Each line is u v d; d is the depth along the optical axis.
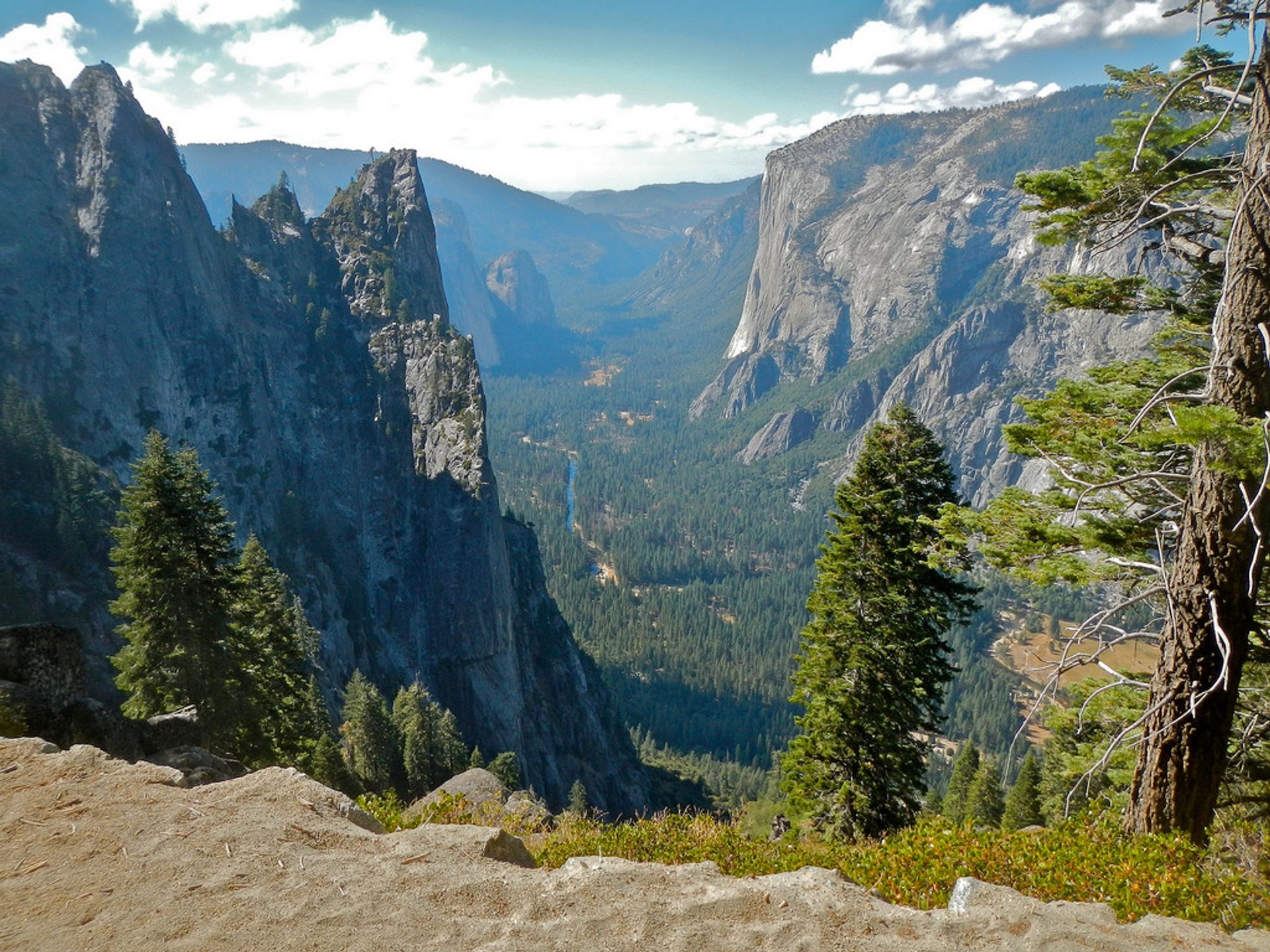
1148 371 14.88
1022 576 13.16
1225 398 10.35
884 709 24.14
